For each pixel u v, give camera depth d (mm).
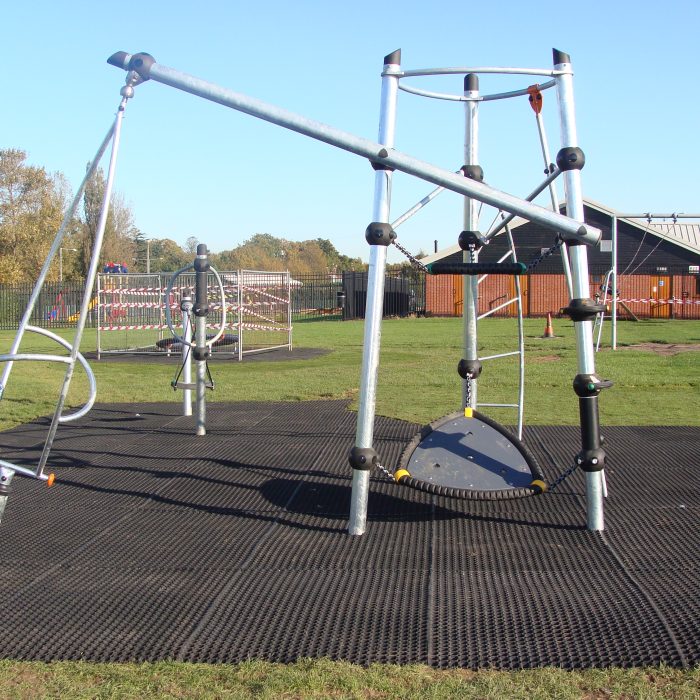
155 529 4480
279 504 4930
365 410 4273
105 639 3086
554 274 32844
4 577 3768
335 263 99688
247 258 83250
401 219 4359
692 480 5277
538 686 2660
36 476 3574
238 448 6543
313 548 4121
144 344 20484
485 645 2955
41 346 20281
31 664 2906
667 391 9883
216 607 3367
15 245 51938
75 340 3490
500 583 3568
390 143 4293
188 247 101312
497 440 4824
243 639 3057
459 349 17047
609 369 12023
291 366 13891
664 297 32156
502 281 33062
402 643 2988
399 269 39781
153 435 7223
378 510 4777
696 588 3441
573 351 15711
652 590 3428
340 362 14578
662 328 24391
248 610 3328
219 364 14469
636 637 2975
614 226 15828
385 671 2783
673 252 34938
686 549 3977
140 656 2939
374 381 4270
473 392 5359
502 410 8539
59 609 3379
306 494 5133
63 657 2951
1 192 52844
